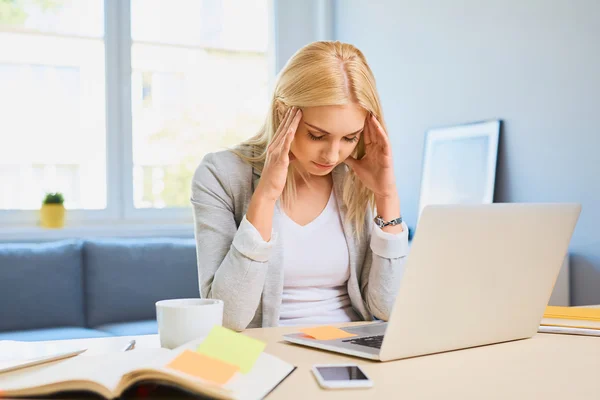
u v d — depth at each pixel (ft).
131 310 9.88
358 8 11.58
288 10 12.31
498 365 2.87
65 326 9.45
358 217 4.85
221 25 11.94
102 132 11.23
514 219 3.17
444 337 3.08
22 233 10.36
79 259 9.85
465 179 8.63
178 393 2.33
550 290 3.54
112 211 11.28
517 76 7.89
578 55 7.03
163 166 11.62
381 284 4.51
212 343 2.61
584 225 7.06
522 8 7.80
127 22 11.26
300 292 4.77
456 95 9.01
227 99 12.02
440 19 9.31
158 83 11.57
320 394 2.38
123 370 2.44
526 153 7.79
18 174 10.79
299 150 4.33
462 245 2.96
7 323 9.09
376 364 2.85
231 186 4.66
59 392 2.23
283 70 4.41
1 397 2.24
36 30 10.83
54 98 10.96
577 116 7.06
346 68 4.18
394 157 10.58
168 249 10.28
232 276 3.94
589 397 2.36
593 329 3.66
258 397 2.29
